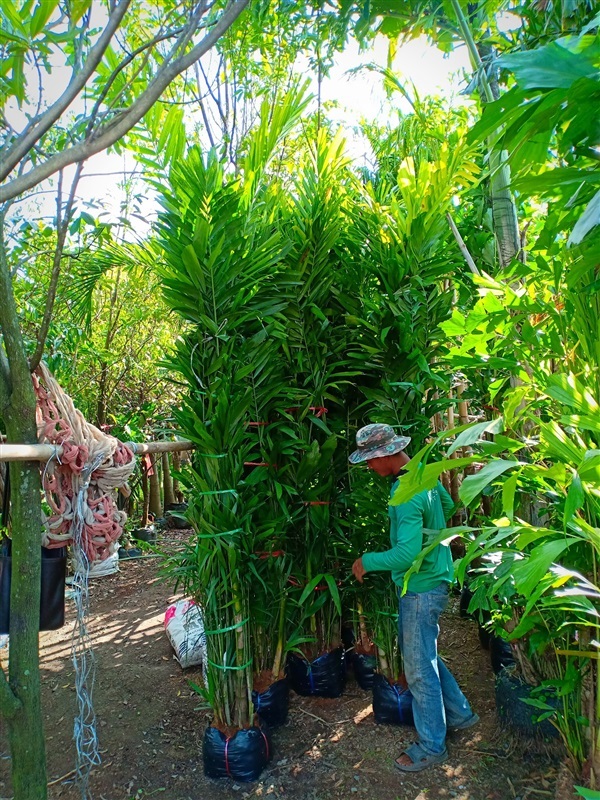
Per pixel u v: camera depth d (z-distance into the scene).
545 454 1.57
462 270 3.21
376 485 2.59
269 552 2.42
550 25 1.93
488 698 2.70
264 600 2.45
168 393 6.14
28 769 1.49
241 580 2.26
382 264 2.64
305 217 2.71
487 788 2.10
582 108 1.06
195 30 1.10
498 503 2.21
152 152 2.41
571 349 1.75
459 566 1.47
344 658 2.96
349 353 2.64
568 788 1.79
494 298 1.57
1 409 1.54
